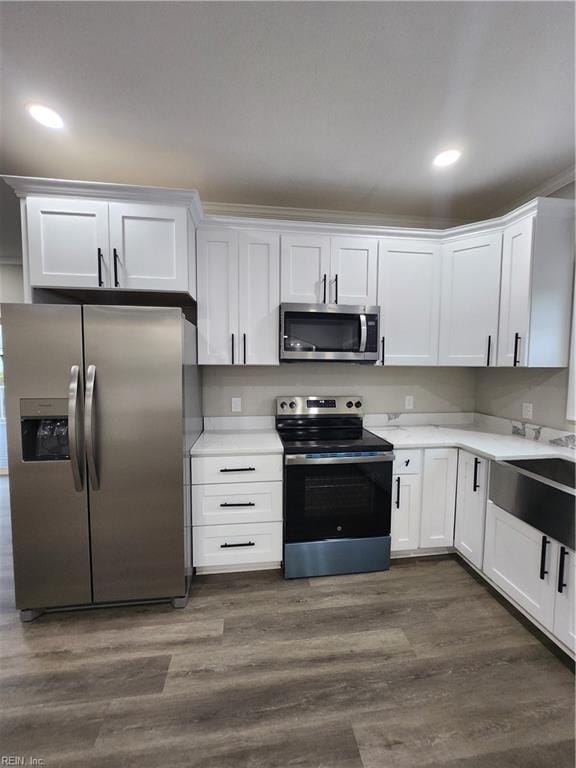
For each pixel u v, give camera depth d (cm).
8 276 349
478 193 243
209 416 268
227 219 227
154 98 155
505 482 191
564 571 155
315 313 231
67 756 120
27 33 124
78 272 193
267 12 117
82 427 180
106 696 141
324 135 182
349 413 276
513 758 120
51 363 176
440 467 236
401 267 246
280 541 222
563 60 134
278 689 145
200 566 219
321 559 221
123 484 186
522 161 204
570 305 211
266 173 219
